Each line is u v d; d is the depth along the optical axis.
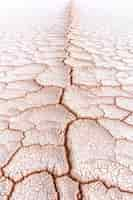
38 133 1.41
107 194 1.00
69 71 2.58
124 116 1.64
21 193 0.99
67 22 6.84
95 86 2.18
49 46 3.77
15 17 8.25
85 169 1.13
